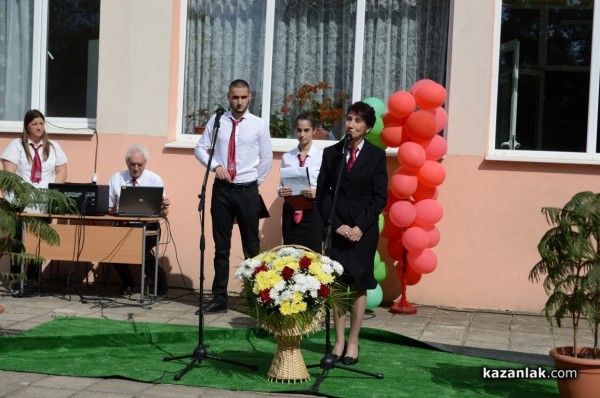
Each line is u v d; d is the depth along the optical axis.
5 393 4.96
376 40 8.36
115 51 8.55
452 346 6.46
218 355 6.03
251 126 7.31
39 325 6.60
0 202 6.30
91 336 6.21
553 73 8.05
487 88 7.95
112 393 5.02
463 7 7.97
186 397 4.98
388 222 7.49
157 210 7.74
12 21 9.02
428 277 8.07
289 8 8.51
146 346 6.29
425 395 5.14
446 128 8.04
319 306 5.24
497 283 7.96
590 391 4.74
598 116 7.97
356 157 5.74
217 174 7.20
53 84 8.92
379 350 6.35
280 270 5.22
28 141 8.17
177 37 8.59
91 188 7.70
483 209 7.97
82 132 8.56
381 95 8.37
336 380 5.42
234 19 8.63
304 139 7.30
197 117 8.70
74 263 8.59
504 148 8.11
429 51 8.28
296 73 8.51
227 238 7.39
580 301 4.75
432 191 7.33
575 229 4.93
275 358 5.39
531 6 8.04
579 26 7.99
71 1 8.86
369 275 5.67
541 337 6.89
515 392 5.27
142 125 8.52
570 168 7.84
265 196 8.28
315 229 7.13
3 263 8.42
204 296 8.09
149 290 8.28
